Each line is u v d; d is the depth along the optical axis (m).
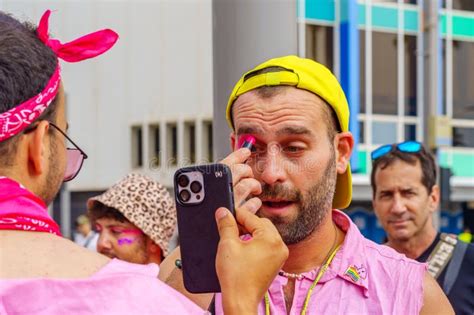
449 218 13.04
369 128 12.70
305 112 1.63
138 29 13.08
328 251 1.74
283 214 1.63
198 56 12.52
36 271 1.17
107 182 12.46
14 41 1.20
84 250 1.25
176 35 12.70
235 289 1.24
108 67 13.22
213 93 2.67
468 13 13.78
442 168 6.56
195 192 1.40
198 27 12.41
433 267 2.78
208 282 1.40
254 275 1.25
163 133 12.35
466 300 2.69
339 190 1.84
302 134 1.62
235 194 1.48
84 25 12.05
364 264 1.71
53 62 1.25
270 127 1.62
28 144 1.21
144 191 2.86
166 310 1.21
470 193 13.26
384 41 12.87
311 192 1.65
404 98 13.04
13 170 1.20
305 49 12.26
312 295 1.67
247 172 1.51
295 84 1.64
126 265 1.26
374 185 3.02
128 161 12.58
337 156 1.77
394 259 1.74
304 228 1.65
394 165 2.93
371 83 12.73
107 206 2.80
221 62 2.63
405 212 2.88
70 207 12.11
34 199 1.23
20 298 1.13
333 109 1.71
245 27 2.60
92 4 12.19
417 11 13.16
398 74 13.01
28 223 1.21
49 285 1.15
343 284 1.68
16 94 1.18
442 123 7.08
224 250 1.27
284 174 1.62
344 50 12.44
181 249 1.42
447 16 13.60
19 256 1.17
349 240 1.73
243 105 1.67
